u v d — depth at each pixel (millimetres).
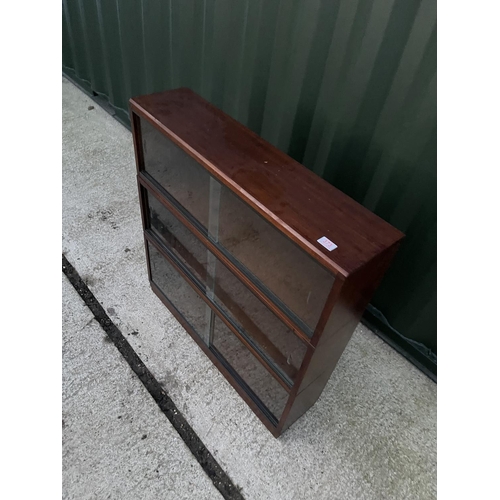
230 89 2061
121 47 2717
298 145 1830
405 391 1776
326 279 1015
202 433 1556
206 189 1296
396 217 1621
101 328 1838
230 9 1789
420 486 1489
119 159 2816
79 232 2262
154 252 1841
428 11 1199
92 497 1363
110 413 1571
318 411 1672
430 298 1668
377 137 1519
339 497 1439
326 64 1521
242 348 1581
